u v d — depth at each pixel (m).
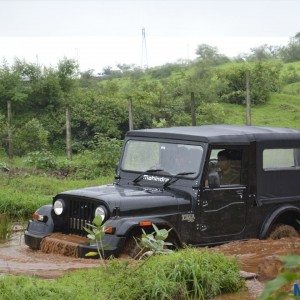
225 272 7.54
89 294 6.50
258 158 10.61
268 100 46.72
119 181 10.92
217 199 10.16
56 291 6.39
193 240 9.93
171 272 7.12
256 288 7.57
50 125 40.28
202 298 7.09
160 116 41.25
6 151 35.75
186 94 44.16
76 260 9.06
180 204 9.83
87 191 9.96
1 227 11.63
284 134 10.98
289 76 57.59
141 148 10.84
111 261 7.84
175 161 10.32
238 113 43.19
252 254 9.49
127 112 40.41
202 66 52.53
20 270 8.32
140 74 66.44
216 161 10.17
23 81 43.12
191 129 10.79
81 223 9.77
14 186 19.34
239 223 10.42
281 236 10.84
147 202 9.57
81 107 40.84
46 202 15.34
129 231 9.16
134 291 6.76
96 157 26.16
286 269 3.26
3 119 38.03
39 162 26.58
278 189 10.85
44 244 9.84
